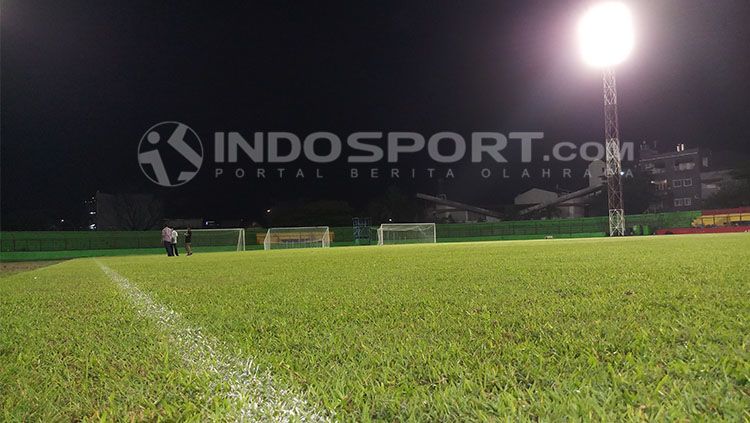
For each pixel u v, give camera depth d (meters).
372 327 2.14
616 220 32.56
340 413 1.12
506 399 1.14
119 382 1.44
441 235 39.38
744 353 1.45
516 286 3.55
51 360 1.74
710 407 1.06
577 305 2.54
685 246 9.95
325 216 44.00
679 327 1.88
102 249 30.08
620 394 1.15
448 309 2.58
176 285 4.79
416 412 1.11
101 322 2.60
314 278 5.07
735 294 2.75
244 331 2.16
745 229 33.12
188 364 1.61
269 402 1.22
